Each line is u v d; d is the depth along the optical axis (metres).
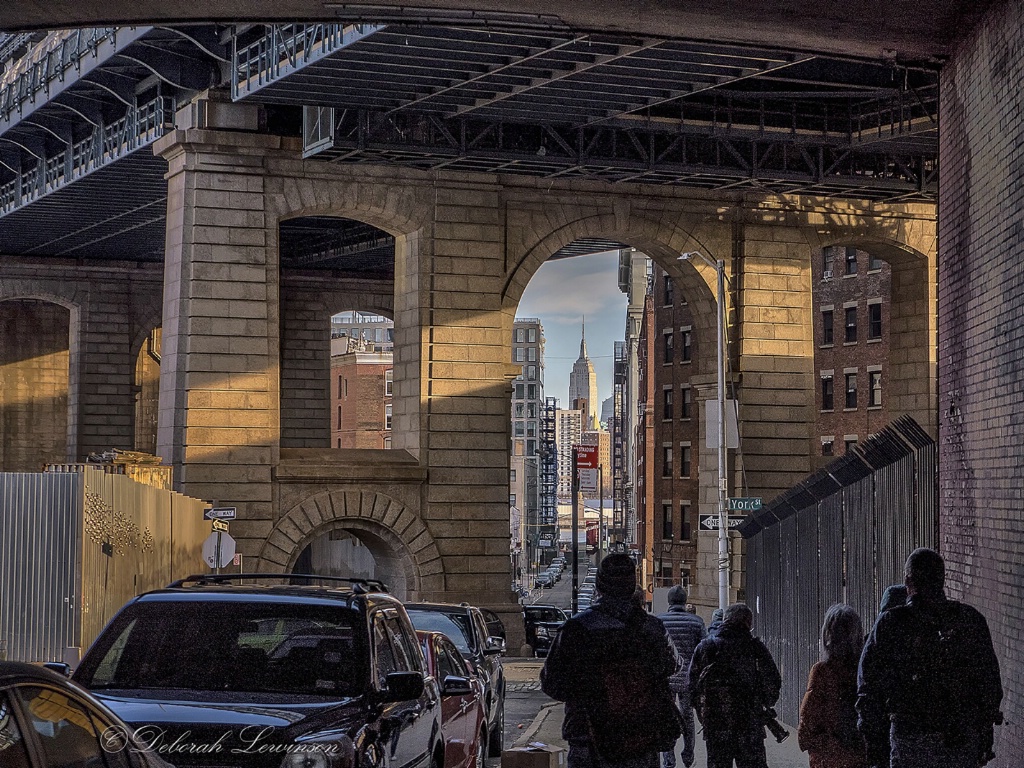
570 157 60.62
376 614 14.71
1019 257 22.55
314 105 56.22
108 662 13.76
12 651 32.56
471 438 64.31
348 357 188.75
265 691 13.43
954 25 26.88
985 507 24.22
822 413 119.94
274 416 61.12
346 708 12.99
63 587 32.78
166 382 61.56
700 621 23.95
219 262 60.66
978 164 25.81
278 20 36.78
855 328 117.06
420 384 63.69
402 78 52.00
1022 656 21.14
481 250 64.50
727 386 67.75
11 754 7.88
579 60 47.91
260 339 61.00
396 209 63.22
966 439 25.89
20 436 111.06
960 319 26.91
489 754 29.75
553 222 65.75
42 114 72.06
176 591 14.64
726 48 44.75
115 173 70.69
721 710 18.58
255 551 60.66
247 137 60.91
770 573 39.72
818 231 69.38
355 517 62.50
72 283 97.56
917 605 13.82
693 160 62.31
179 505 46.72
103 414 97.31
